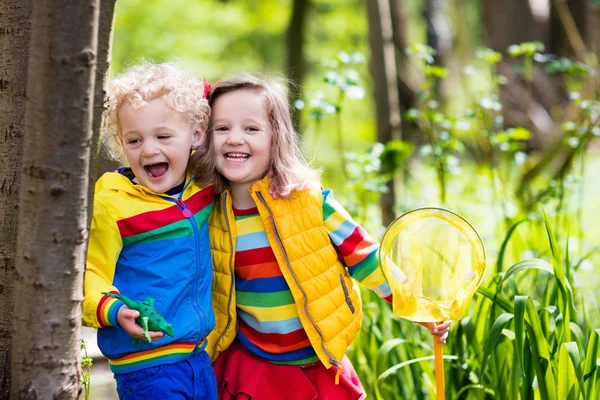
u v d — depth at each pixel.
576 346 2.15
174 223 2.14
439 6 8.90
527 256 3.52
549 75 7.67
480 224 5.00
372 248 2.39
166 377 2.10
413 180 5.82
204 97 2.28
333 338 2.32
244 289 2.35
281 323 2.34
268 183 2.31
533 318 2.26
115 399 3.48
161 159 2.13
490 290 2.47
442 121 4.29
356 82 3.71
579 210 3.89
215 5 11.14
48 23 1.58
